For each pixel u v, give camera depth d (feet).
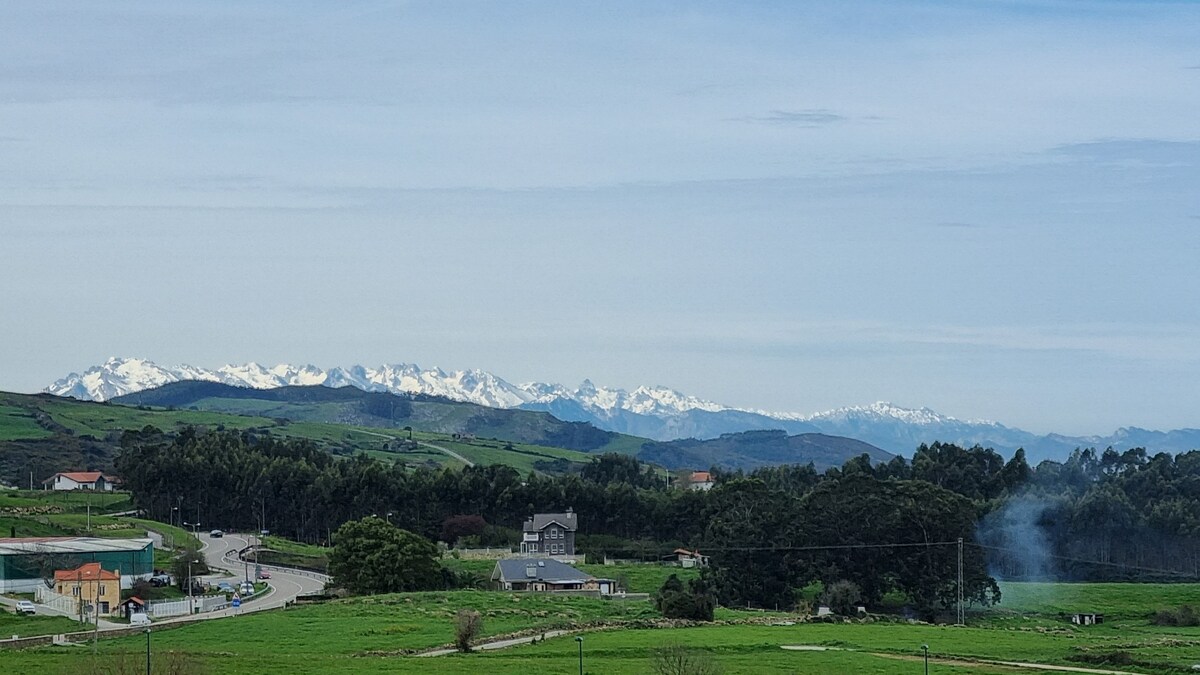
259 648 474.49
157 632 522.88
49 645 479.00
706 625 581.12
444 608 602.85
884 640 522.47
